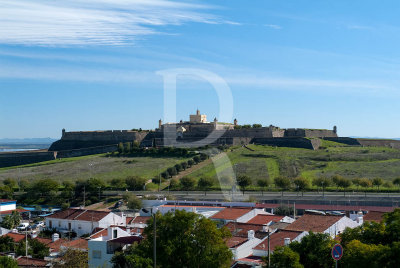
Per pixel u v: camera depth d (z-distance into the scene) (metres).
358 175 197.88
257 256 68.25
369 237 57.31
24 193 180.38
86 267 67.56
